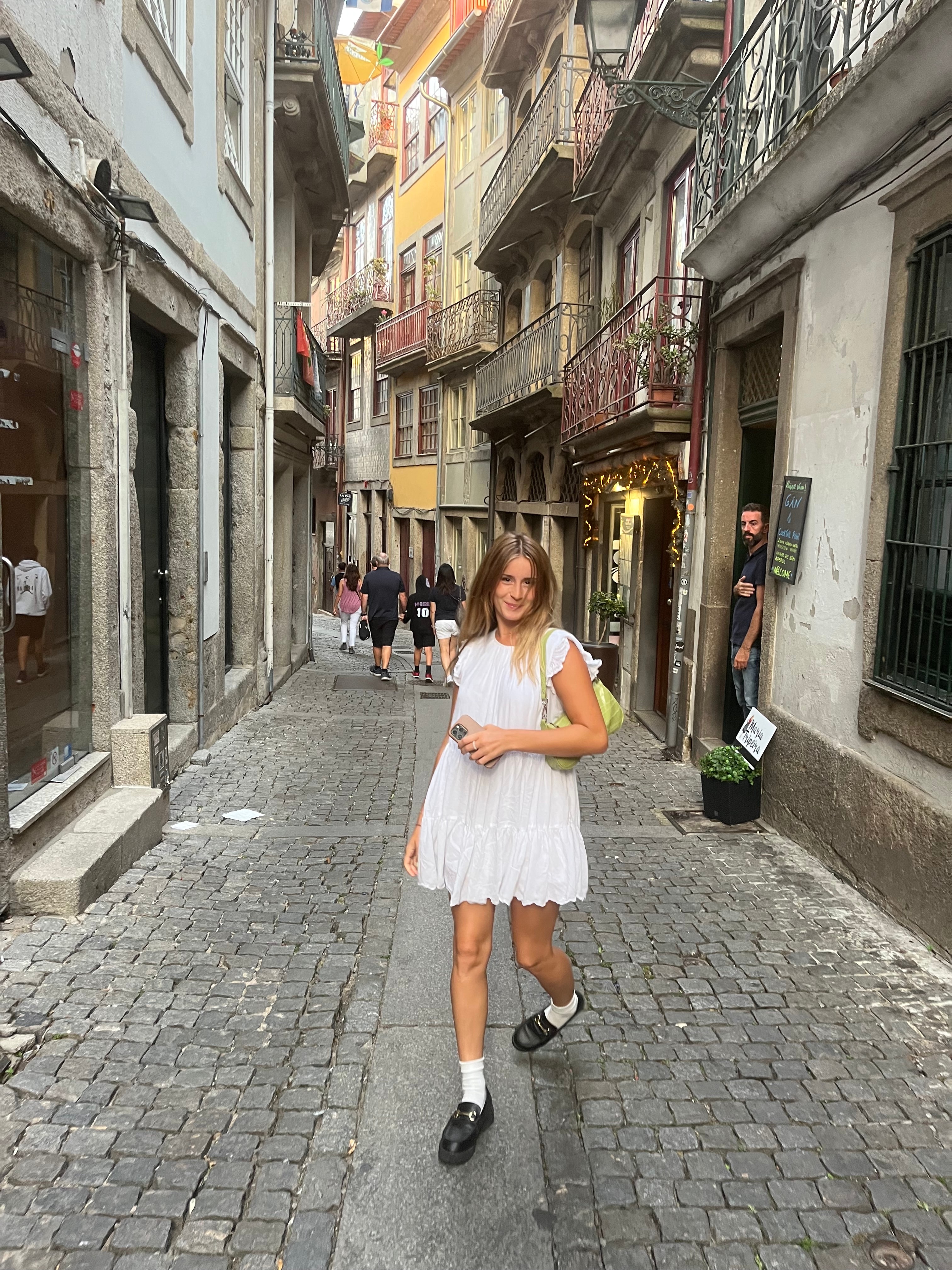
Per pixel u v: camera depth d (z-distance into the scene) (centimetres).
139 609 606
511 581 275
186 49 749
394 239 2769
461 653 288
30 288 457
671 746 847
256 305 1124
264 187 1176
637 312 915
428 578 2577
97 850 450
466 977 276
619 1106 293
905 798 432
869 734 471
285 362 1267
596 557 1364
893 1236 240
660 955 402
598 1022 345
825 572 537
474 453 2216
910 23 389
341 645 1942
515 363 1628
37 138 436
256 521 1106
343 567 2925
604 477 1191
